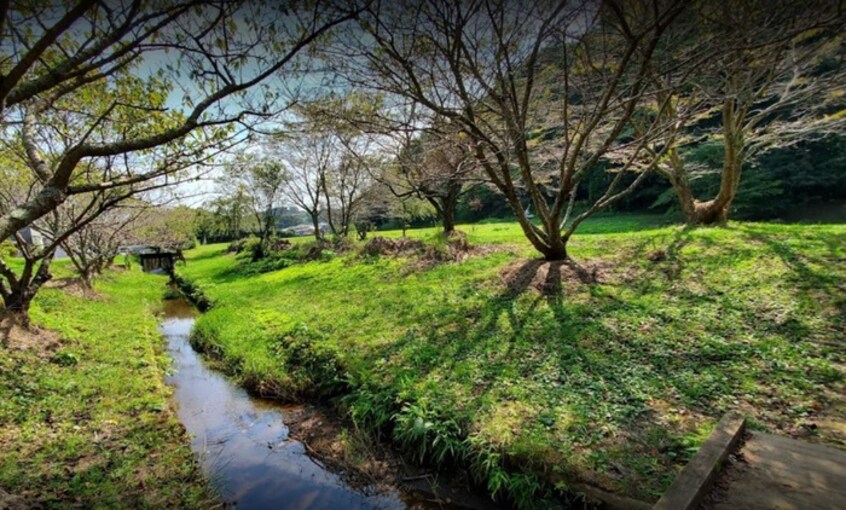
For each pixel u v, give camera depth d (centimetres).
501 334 644
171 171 493
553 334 616
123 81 443
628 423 407
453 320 733
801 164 1883
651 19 474
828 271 660
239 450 498
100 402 540
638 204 2722
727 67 561
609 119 829
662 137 816
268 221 2244
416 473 435
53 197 328
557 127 880
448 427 445
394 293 954
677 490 250
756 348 509
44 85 289
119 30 285
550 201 2727
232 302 1198
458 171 724
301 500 411
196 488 392
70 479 378
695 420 400
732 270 731
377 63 533
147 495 370
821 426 370
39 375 584
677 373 483
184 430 493
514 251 1105
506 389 493
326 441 507
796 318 559
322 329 796
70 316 936
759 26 451
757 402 416
